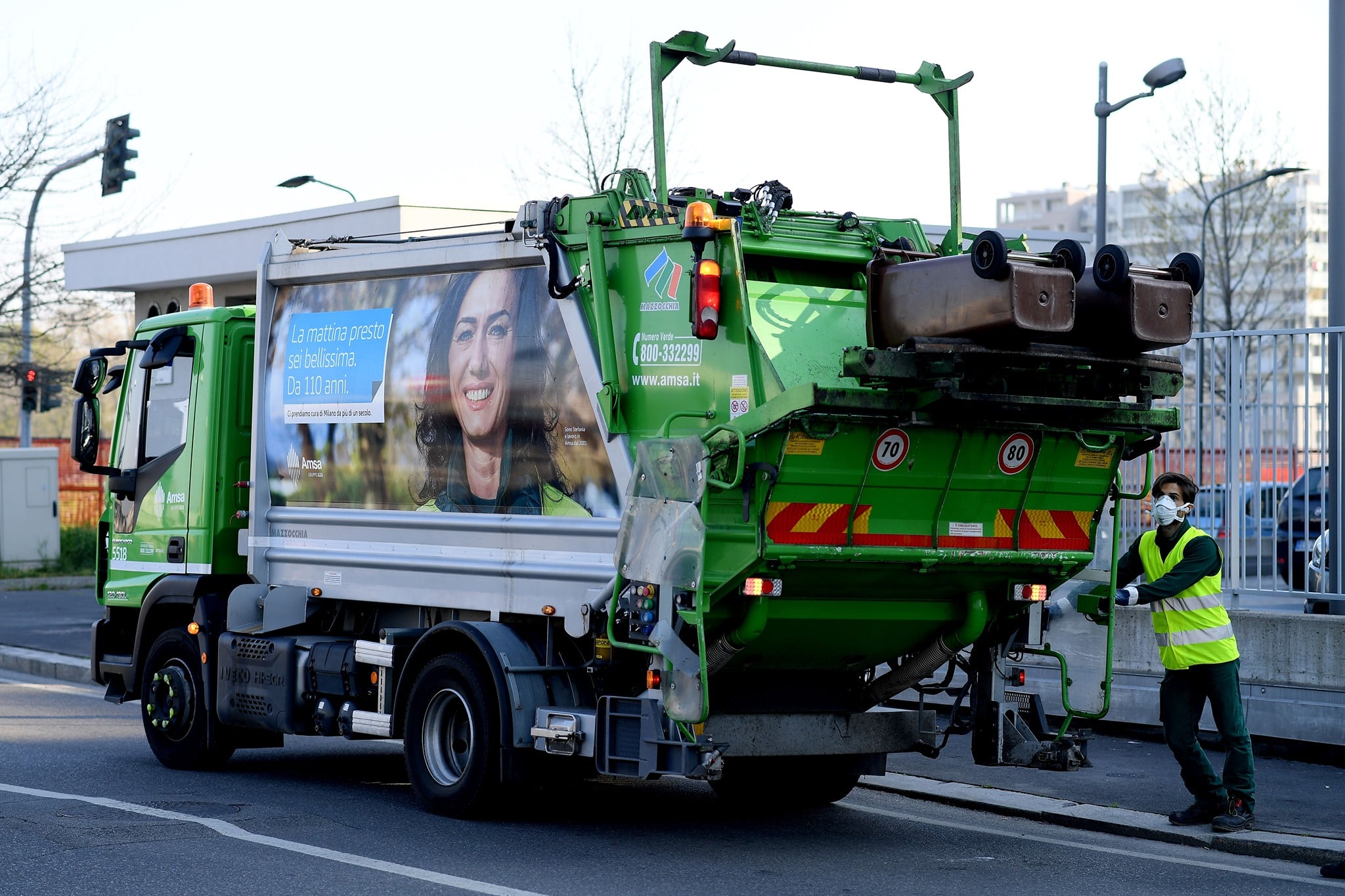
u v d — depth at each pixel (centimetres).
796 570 751
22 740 1182
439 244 909
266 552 1018
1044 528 827
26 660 1731
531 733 826
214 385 1059
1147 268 746
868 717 857
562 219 828
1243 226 4409
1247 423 1154
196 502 1063
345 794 955
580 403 820
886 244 836
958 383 709
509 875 732
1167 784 1008
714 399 759
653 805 949
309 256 998
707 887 719
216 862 747
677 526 742
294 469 1002
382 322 948
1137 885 747
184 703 1051
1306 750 1090
